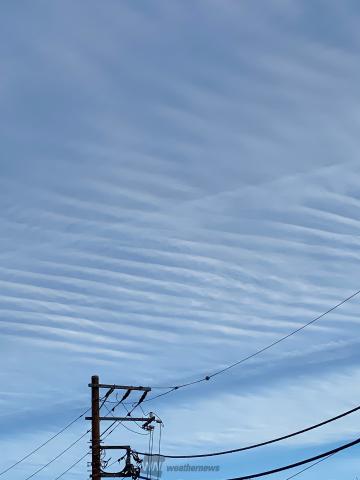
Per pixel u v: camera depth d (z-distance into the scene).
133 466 42.59
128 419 44.09
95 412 44.69
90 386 44.91
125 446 43.50
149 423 43.72
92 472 44.06
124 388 44.47
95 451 44.28
